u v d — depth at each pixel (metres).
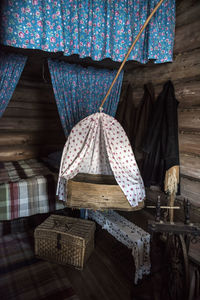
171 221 1.65
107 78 2.66
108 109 2.75
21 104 3.42
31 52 2.07
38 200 2.46
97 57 1.96
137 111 2.60
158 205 1.63
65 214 2.92
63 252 2.05
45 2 1.70
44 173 2.68
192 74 1.98
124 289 1.81
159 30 2.03
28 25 1.67
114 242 2.46
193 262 1.99
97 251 2.30
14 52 2.09
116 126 2.08
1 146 3.35
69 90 2.48
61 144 3.85
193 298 1.64
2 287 1.79
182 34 2.05
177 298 1.55
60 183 2.07
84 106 2.58
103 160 2.39
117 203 1.89
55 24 1.75
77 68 2.48
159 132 2.22
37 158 3.60
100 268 2.05
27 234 2.57
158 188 2.44
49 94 3.62
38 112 3.57
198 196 2.00
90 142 2.08
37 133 3.62
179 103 2.14
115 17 1.94
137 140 2.46
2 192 2.26
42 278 1.90
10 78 2.19
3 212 2.29
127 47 2.02
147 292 1.76
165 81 2.29
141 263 1.93
